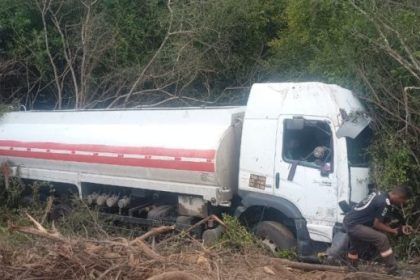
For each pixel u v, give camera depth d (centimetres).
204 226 955
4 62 1557
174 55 1395
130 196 1081
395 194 765
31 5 1547
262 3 1431
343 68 960
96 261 678
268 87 891
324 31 1091
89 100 1498
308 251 834
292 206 847
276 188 862
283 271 752
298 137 856
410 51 878
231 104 1409
